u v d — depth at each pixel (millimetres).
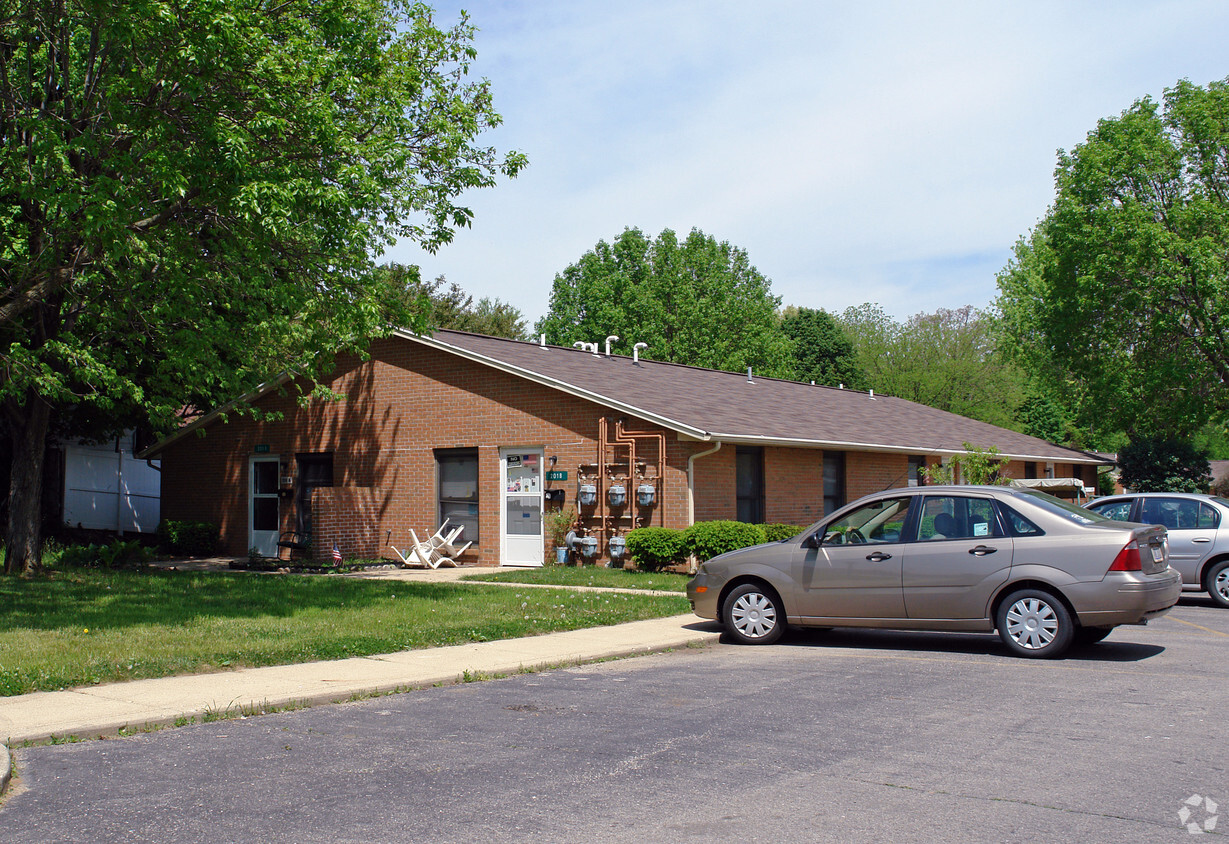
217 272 15469
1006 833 4754
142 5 11688
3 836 4762
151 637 10523
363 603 13758
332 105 13742
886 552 10547
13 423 17406
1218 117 35469
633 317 56094
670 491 18141
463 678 8891
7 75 13875
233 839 4719
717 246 59688
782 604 11031
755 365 58750
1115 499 15750
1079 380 44719
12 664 8859
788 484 21047
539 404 19719
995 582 10031
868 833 4758
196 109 12938
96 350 16781
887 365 63750
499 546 20109
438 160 16344
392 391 21781
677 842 4652
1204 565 14805
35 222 14648
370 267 16250
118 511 28984
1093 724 7016
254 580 17047
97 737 6809
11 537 17359
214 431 24359
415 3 17047
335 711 7645
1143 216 34562
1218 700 7824
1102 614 9594
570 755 6242
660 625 12328
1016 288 51906
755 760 6094
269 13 13969
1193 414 37156
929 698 7973
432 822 4953
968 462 24422
